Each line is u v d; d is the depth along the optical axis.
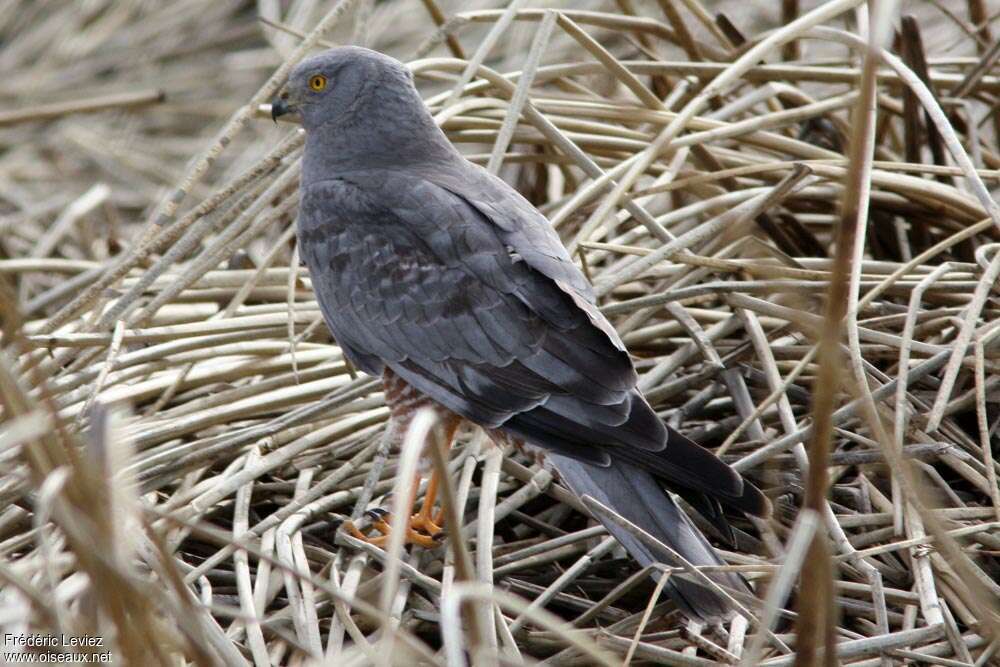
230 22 18.14
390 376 9.12
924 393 9.16
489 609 7.53
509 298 8.60
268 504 9.00
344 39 17.00
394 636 6.43
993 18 12.77
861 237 9.06
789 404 9.17
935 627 7.34
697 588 7.37
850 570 8.05
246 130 16.31
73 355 9.73
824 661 6.20
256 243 12.48
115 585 5.83
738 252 10.20
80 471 5.87
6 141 16.50
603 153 11.37
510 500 8.67
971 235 9.74
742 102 11.38
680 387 9.44
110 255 13.28
